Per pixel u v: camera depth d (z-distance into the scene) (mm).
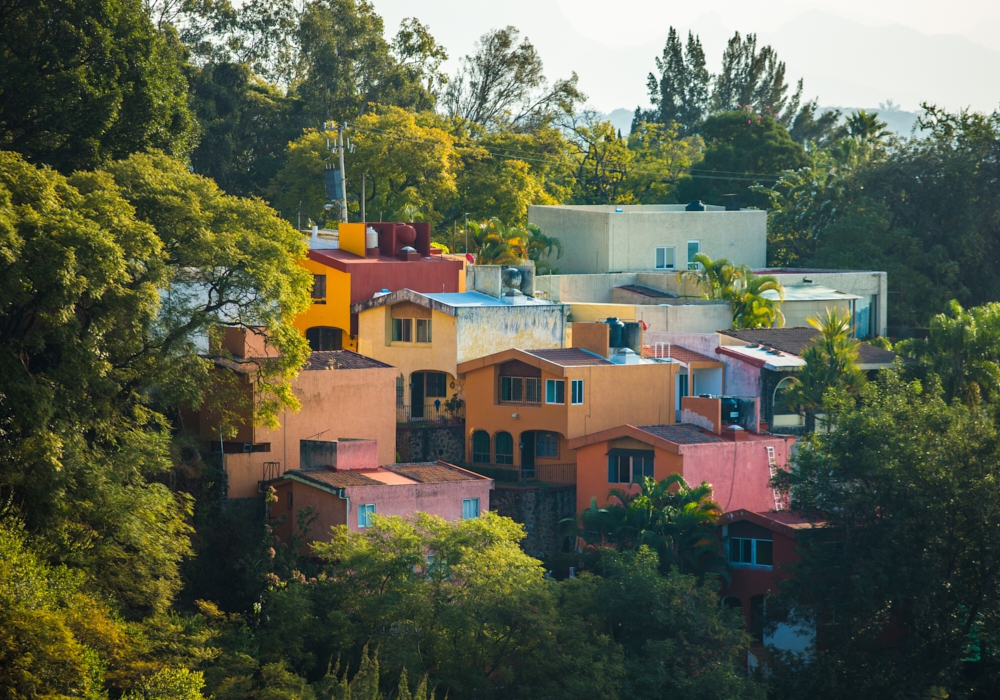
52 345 84062
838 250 189500
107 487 78688
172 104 117188
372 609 86188
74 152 107500
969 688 100875
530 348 138375
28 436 75438
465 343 132875
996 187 190375
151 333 91688
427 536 93625
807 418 132500
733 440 118250
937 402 105938
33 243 72812
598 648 88562
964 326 128500
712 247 188000
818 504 103500
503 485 123125
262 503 107812
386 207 196500
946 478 99250
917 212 192375
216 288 96000
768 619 103938
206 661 79750
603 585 94062
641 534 104000
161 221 93250
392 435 121562
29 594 65875
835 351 129625
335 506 101125
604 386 126438
